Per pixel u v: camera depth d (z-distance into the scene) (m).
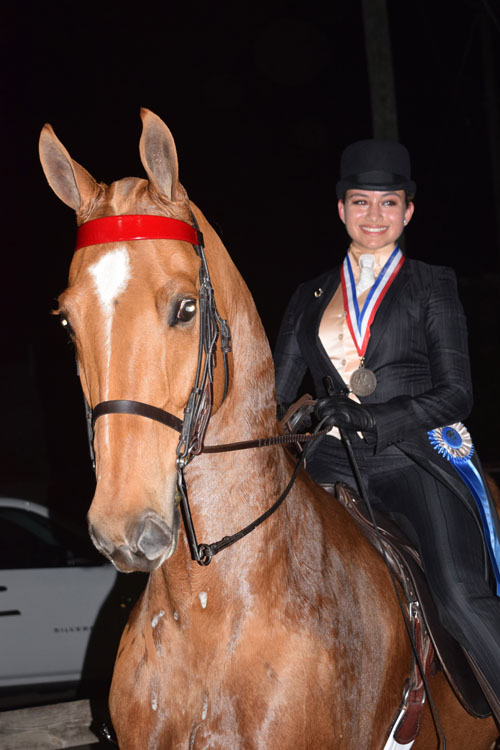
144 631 3.70
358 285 4.61
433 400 4.14
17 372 26.52
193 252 3.26
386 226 4.67
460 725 4.54
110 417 3.01
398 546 4.27
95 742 6.49
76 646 9.21
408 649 4.07
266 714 3.37
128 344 3.04
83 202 3.42
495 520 4.44
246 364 3.67
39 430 26.11
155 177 3.29
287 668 3.42
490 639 4.12
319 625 3.55
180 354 3.15
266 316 27.38
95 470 3.13
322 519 3.93
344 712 3.58
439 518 4.30
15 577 9.23
